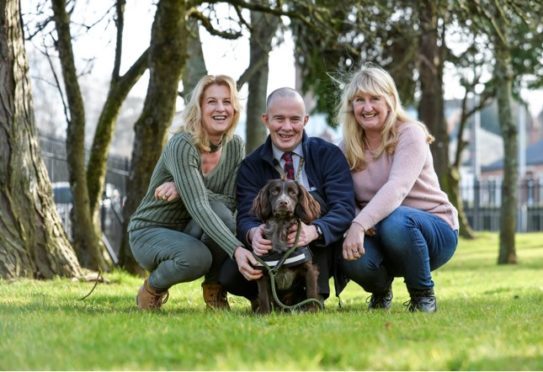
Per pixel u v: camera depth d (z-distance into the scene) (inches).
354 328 196.7
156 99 452.1
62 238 391.2
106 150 490.9
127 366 153.4
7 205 369.7
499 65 783.7
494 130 3080.7
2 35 365.1
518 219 1585.9
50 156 652.7
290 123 250.7
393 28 644.1
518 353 166.7
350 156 259.4
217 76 251.1
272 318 215.2
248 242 244.8
